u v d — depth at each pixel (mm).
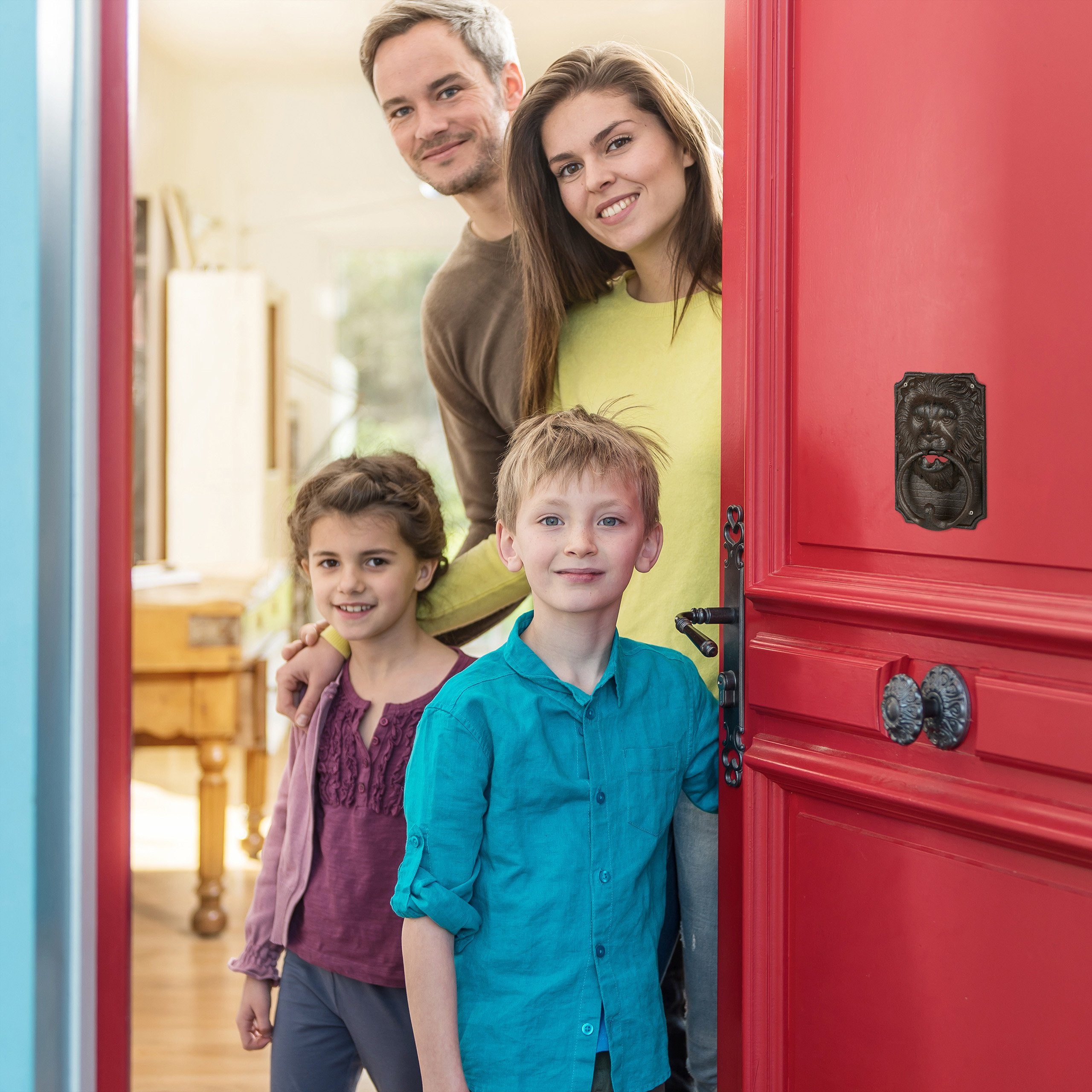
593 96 1559
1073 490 999
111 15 1093
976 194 1068
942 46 1094
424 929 1146
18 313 1021
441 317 2111
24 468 1023
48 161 1027
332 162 4801
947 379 1097
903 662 1139
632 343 1678
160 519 4293
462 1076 1131
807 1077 1254
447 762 1160
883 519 1162
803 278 1247
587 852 1196
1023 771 1039
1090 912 994
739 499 1310
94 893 1094
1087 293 984
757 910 1286
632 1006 1192
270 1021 1579
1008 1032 1056
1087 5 979
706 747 1347
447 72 1962
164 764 4516
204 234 4754
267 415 4559
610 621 1252
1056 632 990
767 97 1261
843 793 1188
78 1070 1070
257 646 3129
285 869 1525
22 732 1024
